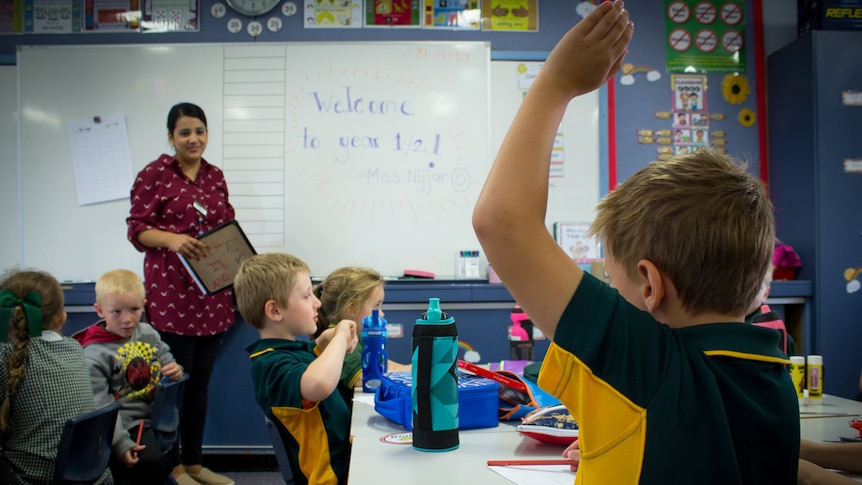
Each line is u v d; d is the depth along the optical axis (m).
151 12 3.28
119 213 3.20
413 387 0.98
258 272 1.52
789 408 0.58
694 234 0.59
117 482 1.93
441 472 0.83
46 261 3.20
